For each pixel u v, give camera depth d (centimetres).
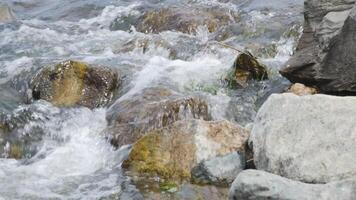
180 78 582
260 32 666
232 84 568
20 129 531
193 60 627
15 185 470
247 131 487
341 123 446
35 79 581
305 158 439
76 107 559
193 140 478
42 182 474
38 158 507
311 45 539
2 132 528
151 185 464
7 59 658
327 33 522
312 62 525
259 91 559
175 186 461
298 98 461
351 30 504
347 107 451
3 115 538
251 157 464
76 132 530
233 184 423
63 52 677
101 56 650
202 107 530
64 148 513
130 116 529
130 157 484
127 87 575
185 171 469
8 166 497
